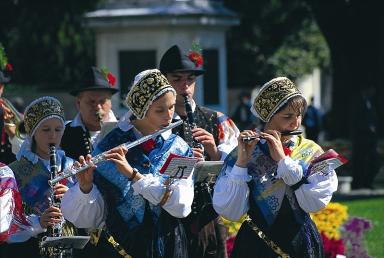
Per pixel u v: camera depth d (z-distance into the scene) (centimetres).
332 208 1517
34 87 5044
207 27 2695
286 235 1042
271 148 1030
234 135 1299
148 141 1036
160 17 2636
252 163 1051
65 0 4069
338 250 1508
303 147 1065
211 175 1110
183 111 1278
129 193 1020
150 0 2689
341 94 4422
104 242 1027
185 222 1173
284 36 5506
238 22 2786
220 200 1035
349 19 4294
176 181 1014
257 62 5834
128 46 2681
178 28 2658
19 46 4862
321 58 6316
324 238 1505
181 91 1271
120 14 2661
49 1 4075
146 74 1027
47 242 1004
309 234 1048
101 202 1023
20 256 1126
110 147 1043
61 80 5094
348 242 1580
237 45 5512
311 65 6250
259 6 5009
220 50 2744
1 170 1044
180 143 1049
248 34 5381
